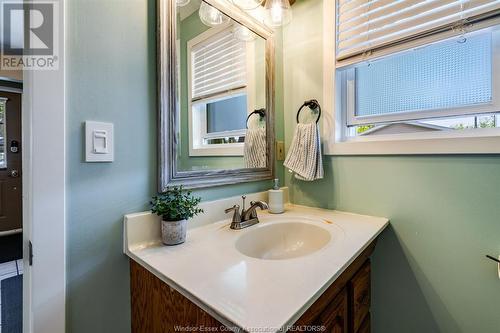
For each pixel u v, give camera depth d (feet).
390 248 3.56
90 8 2.35
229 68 3.72
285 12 3.73
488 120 3.03
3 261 7.85
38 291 2.09
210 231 3.10
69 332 2.25
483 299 2.92
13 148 10.87
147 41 2.74
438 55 3.32
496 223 2.81
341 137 4.15
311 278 1.91
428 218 3.25
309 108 4.32
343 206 4.00
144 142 2.72
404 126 3.68
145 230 2.66
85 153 2.32
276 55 4.54
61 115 2.19
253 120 4.10
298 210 4.18
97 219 2.41
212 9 3.45
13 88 10.66
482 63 3.02
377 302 3.70
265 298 1.64
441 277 3.18
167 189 2.88
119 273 2.54
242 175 3.84
